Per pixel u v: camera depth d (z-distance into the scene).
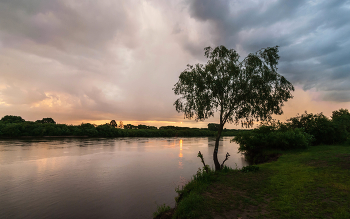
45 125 100.00
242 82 17.22
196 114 18.42
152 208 13.08
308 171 14.09
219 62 17.95
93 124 130.38
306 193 9.41
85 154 40.78
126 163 30.69
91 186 18.31
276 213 7.63
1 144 57.22
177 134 153.88
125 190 17.06
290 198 8.97
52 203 14.18
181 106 18.50
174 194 15.82
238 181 13.06
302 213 7.37
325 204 8.01
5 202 14.39
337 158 18.23
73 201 14.55
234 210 8.28
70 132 107.25
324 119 34.88
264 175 14.38
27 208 13.34
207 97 17.42
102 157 37.00
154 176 22.17
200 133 163.38
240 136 33.94
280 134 30.06
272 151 29.05
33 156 36.34
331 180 11.23
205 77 17.89
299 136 28.70
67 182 19.70
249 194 10.25
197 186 12.33
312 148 28.75
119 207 13.34
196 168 26.77
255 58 16.62
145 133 139.50
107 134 120.94
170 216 10.00
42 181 20.05
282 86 16.61
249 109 16.72
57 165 28.52
